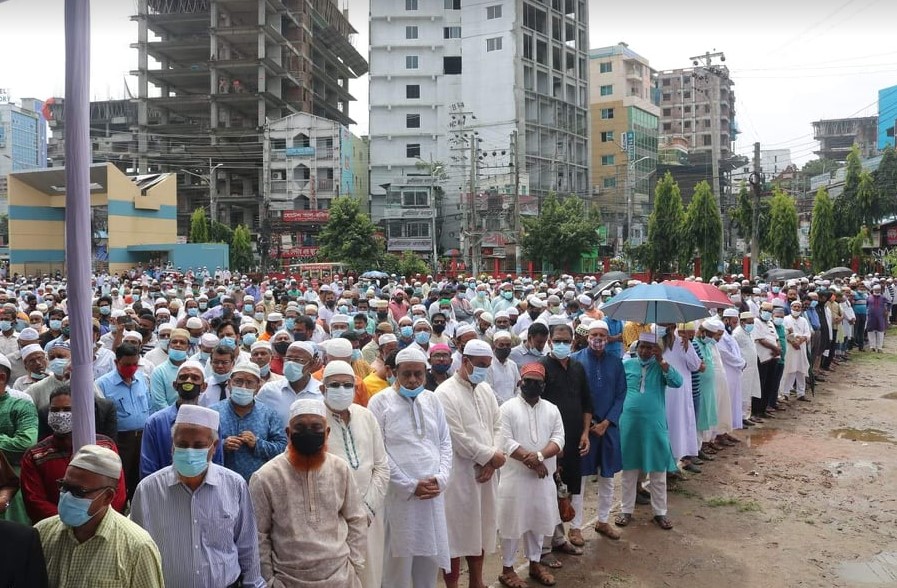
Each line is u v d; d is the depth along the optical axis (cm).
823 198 3516
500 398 719
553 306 1262
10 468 458
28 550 293
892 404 1248
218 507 354
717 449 959
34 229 4481
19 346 812
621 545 648
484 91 6350
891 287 2438
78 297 373
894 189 3678
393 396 491
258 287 2511
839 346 1734
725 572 589
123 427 639
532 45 6419
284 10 6488
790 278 2286
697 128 9125
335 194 5934
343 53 7844
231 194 6694
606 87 7744
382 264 4744
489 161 6275
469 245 5300
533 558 573
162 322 1036
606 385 649
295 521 372
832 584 565
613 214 6606
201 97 6369
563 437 571
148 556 313
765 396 1155
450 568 506
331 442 434
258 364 649
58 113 7425
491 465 520
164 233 4712
